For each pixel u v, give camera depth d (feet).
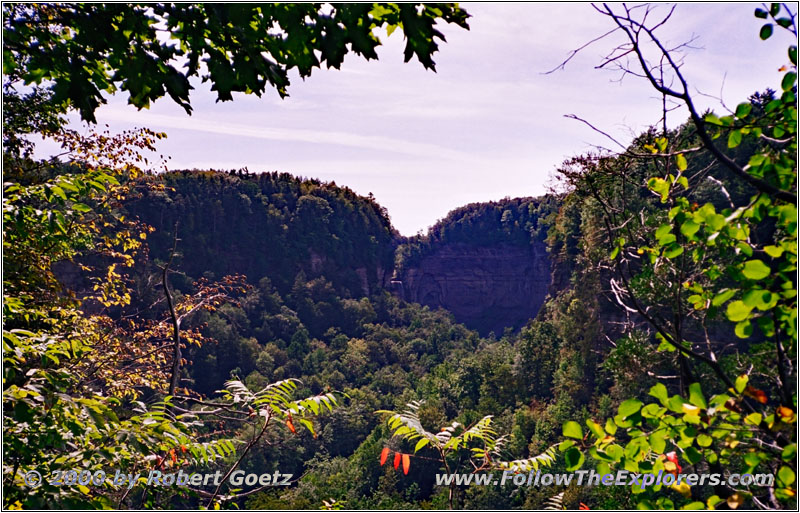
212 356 311.06
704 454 10.47
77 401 12.08
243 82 11.15
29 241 27.61
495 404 185.47
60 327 29.14
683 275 12.57
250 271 491.72
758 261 8.93
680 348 11.74
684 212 10.02
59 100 11.71
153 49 11.17
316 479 137.59
